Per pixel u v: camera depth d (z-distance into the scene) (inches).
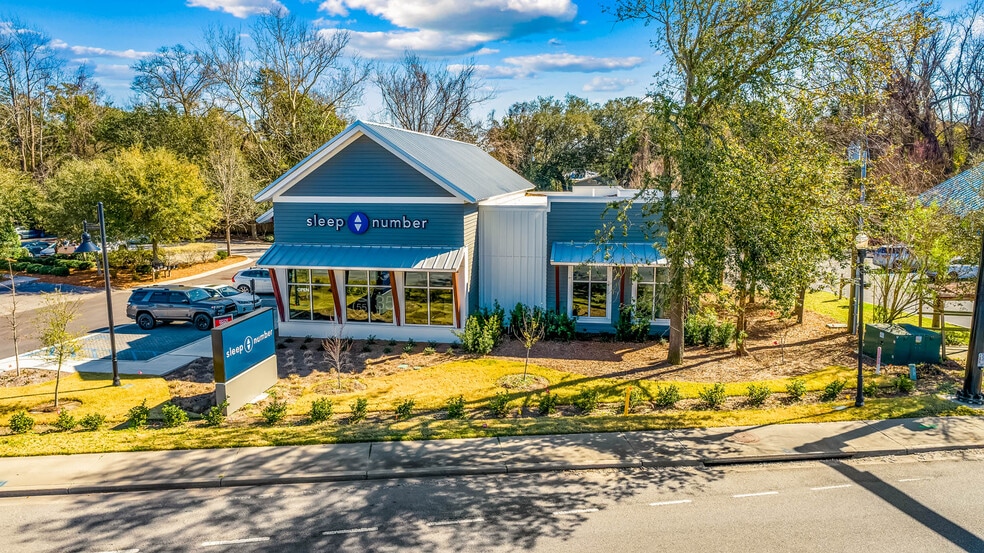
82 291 1461.6
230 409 656.4
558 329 945.5
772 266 602.2
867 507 445.4
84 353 867.4
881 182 744.3
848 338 935.7
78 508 454.0
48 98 3029.0
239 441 560.1
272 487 486.9
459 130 2556.6
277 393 729.0
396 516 439.2
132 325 1093.8
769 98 669.9
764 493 469.1
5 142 2593.5
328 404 636.7
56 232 1738.4
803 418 611.5
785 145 654.5
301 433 581.6
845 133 879.1
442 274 932.0
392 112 2513.5
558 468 512.7
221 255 1925.4
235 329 668.7
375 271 948.6
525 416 638.5
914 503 450.9
